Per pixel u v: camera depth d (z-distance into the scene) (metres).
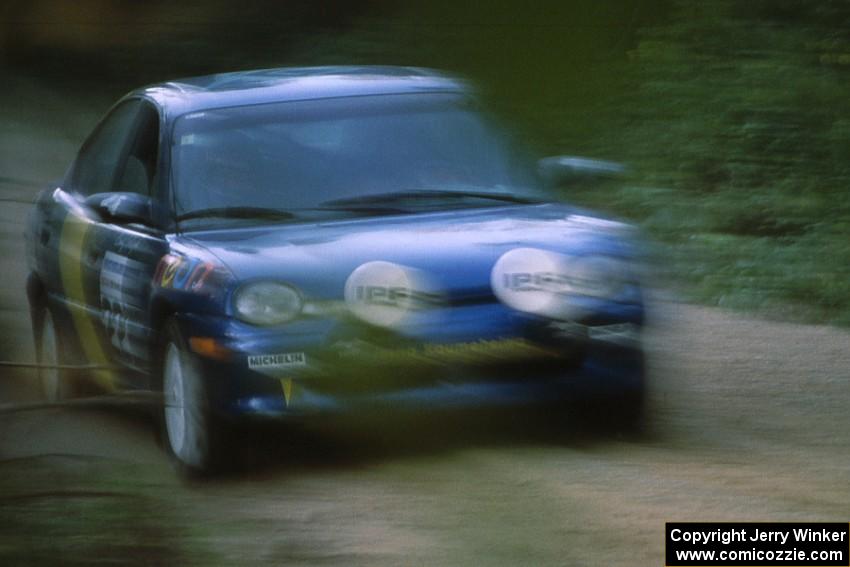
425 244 18.88
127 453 19.78
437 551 14.34
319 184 20.97
